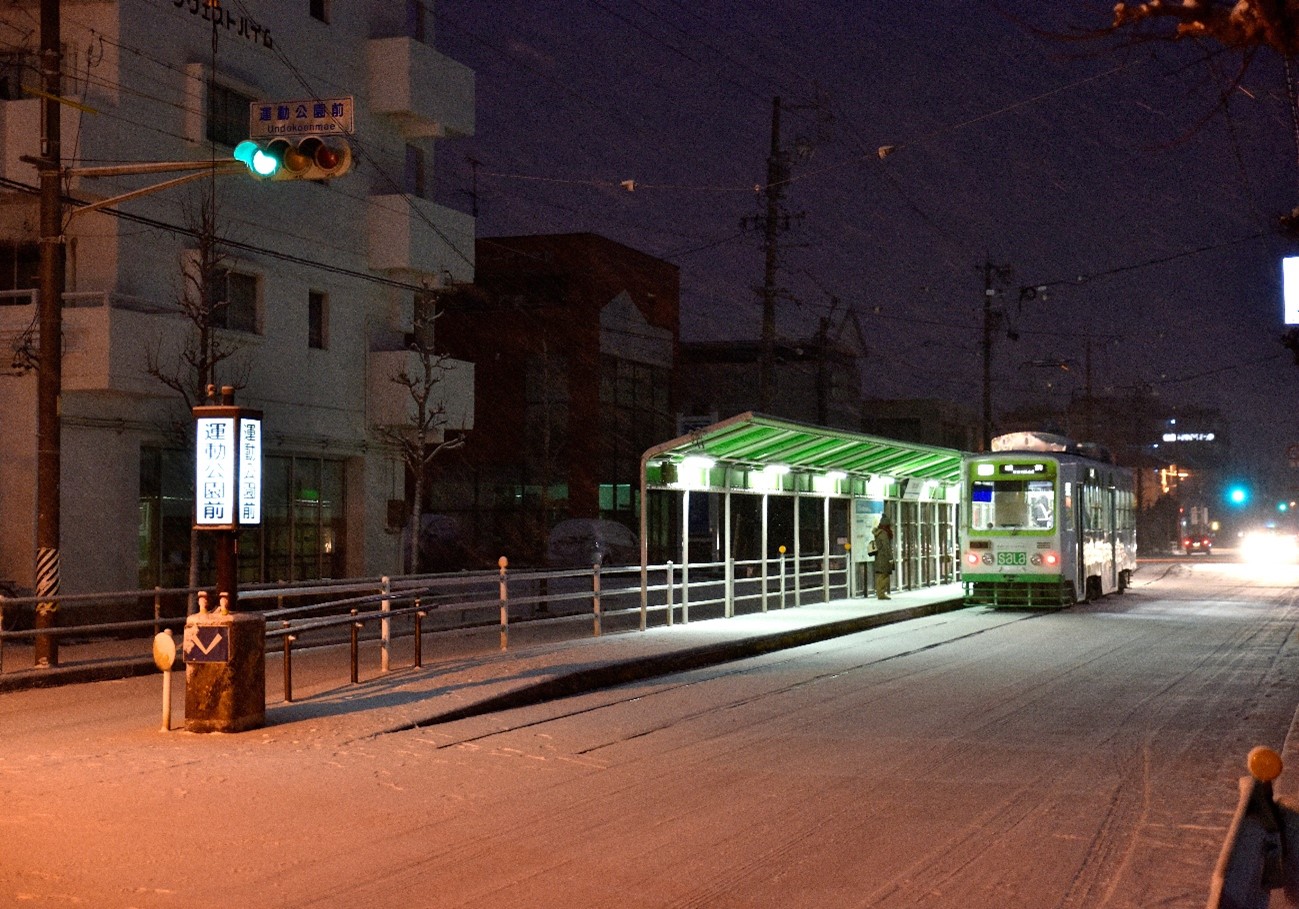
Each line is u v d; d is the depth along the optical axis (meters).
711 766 11.45
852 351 71.75
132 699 15.91
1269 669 18.66
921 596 33.09
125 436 24.44
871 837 8.79
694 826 9.14
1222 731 13.06
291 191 28.61
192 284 25.58
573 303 51.16
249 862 8.11
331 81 29.97
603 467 51.81
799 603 29.75
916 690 16.47
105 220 24.03
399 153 32.41
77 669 17.59
